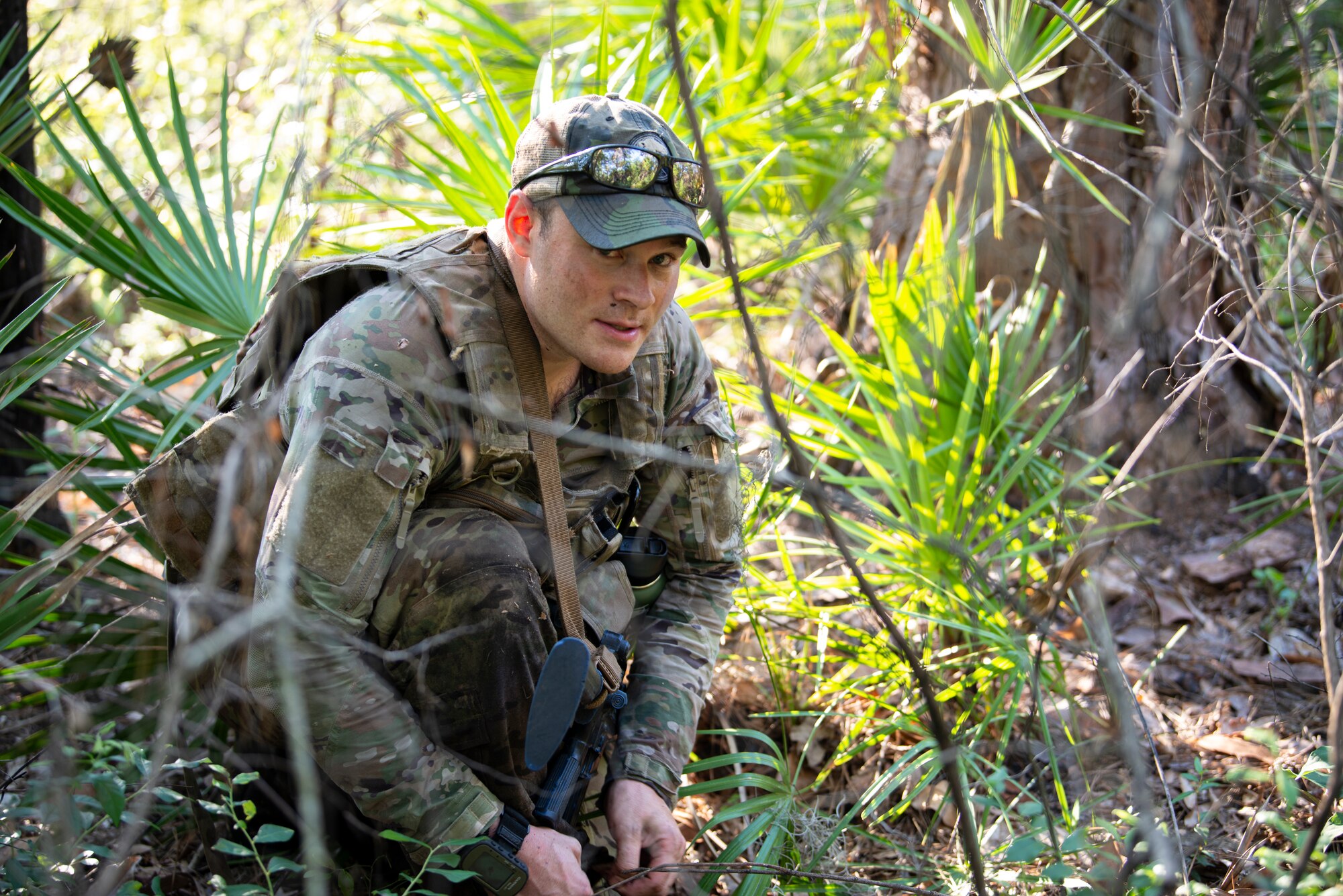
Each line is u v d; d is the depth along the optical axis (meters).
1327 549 1.56
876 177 3.36
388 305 1.60
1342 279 1.81
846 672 2.43
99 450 1.82
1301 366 1.62
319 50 1.84
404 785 1.58
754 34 3.89
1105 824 1.70
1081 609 2.25
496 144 2.63
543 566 1.76
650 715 1.86
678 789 1.89
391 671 1.69
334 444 1.51
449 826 1.59
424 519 1.68
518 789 1.68
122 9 4.41
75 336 1.91
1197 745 2.23
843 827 1.89
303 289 1.66
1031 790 2.16
